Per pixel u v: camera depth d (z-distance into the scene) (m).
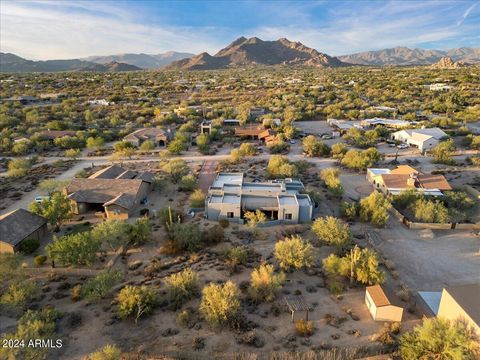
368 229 59.91
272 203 64.06
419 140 109.75
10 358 29.33
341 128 136.50
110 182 69.81
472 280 46.56
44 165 97.44
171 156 106.75
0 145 113.19
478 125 140.38
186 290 41.41
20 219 53.97
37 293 41.72
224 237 56.00
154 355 33.28
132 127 146.00
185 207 68.19
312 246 51.62
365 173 89.50
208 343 34.75
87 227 59.78
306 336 35.75
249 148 105.44
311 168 94.00
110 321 37.69
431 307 39.78
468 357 29.81
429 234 57.34
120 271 43.72
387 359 32.94
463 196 68.19
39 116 156.38
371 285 43.50
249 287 42.59
